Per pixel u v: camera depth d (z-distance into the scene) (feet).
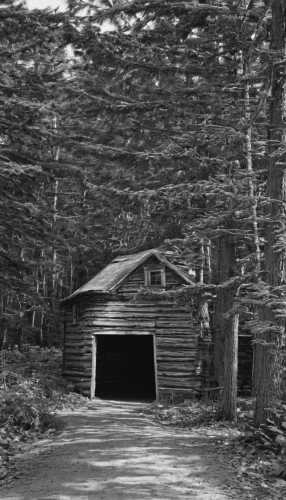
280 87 42.09
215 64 49.75
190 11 43.96
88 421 54.03
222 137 47.11
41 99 51.60
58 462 34.83
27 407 46.62
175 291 50.37
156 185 57.77
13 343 102.47
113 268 90.79
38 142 52.80
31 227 50.42
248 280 49.67
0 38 50.39
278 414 37.40
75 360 83.05
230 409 52.60
